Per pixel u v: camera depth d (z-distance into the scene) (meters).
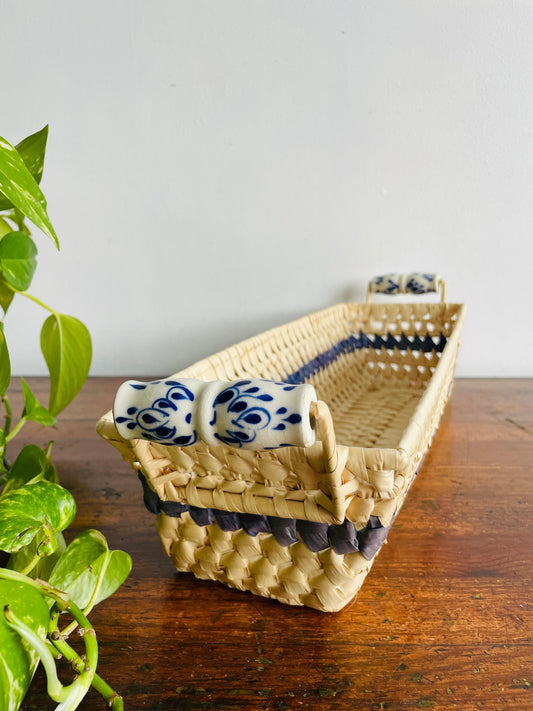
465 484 0.60
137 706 0.32
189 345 1.09
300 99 0.95
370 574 0.44
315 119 0.95
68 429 0.80
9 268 0.37
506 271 1.00
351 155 0.96
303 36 0.92
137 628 0.39
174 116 0.97
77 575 0.33
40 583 0.27
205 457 0.36
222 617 0.40
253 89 0.95
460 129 0.94
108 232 1.04
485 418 0.82
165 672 0.35
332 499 0.32
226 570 0.42
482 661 0.35
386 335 0.96
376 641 0.37
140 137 0.98
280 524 0.36
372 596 0.42
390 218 0.99
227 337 1.08
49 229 0.33
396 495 0.33
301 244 1.01
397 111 0.94
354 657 0.35
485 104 0.92
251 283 1.04
